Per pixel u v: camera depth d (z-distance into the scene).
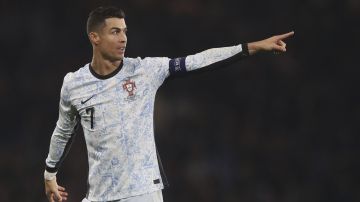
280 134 56.69
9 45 60.81
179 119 56.38
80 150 51.69
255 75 60.34
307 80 60.94
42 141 56.16
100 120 21.31
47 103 58.88
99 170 21.33
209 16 63.56
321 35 62.94
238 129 56.72
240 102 59.12
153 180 21.03
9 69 60.06
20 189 51.06
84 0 62.94
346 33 62.94
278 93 59.69
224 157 53.84
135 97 21.28
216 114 57.97
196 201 50.81
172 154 53.56
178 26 62.75
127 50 61.22
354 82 60.81
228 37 62.75
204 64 21.33
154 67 21.45
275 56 61.38
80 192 50.03
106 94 21.34
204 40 62.53
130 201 20.95
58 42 61.81
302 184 53.44
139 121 21.19
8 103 58.06
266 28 63.38
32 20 62.16
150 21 62.75
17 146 55.47
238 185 52.12
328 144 56.34
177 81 58.91
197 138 55.22
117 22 21.31
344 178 53.47
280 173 53.44
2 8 62.03
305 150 55.75
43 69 60.56
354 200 52.56
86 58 61.72
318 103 58.91
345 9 63.78
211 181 51.84
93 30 21.48
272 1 64.38
